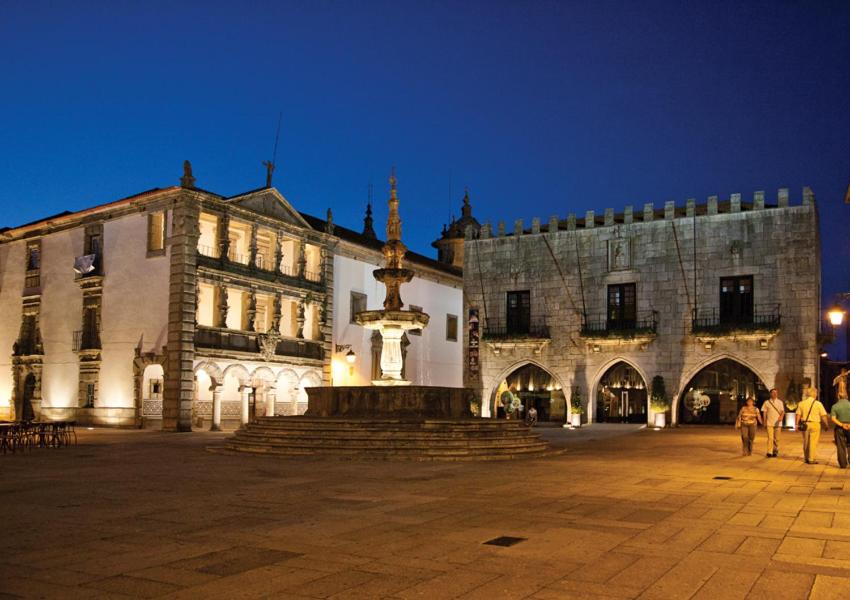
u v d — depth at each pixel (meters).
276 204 44.19
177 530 9.79
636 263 42.19
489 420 23.03
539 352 44.19
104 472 16.88
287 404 44.38
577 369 43.16
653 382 40.41
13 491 13.61
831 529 9.88
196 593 6.80
